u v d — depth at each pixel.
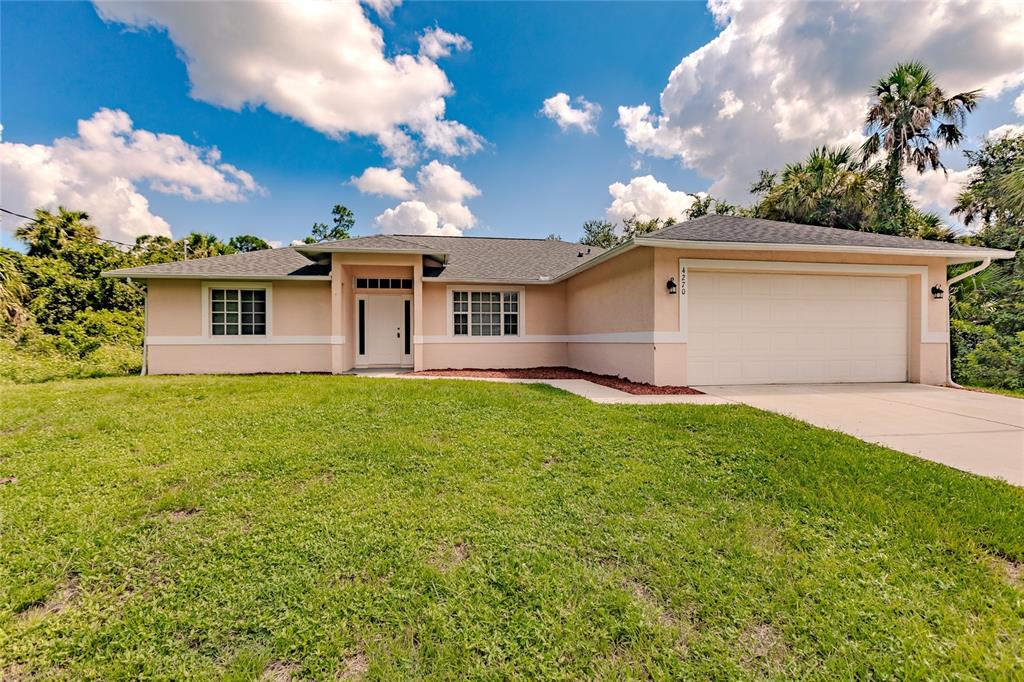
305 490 3.57
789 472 3.79
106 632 2.08
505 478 3.79
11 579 2.47
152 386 8.38
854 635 2.05
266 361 11.84
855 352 9.38
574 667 1.90
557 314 13.55
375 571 2.55
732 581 2.44
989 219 16.39
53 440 4.82
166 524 3.07
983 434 5.08
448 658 1.94
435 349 12.75
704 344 8.82
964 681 1.79
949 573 2.49
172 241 26.23
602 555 2.71
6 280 14.16
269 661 1.94
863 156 19.09
